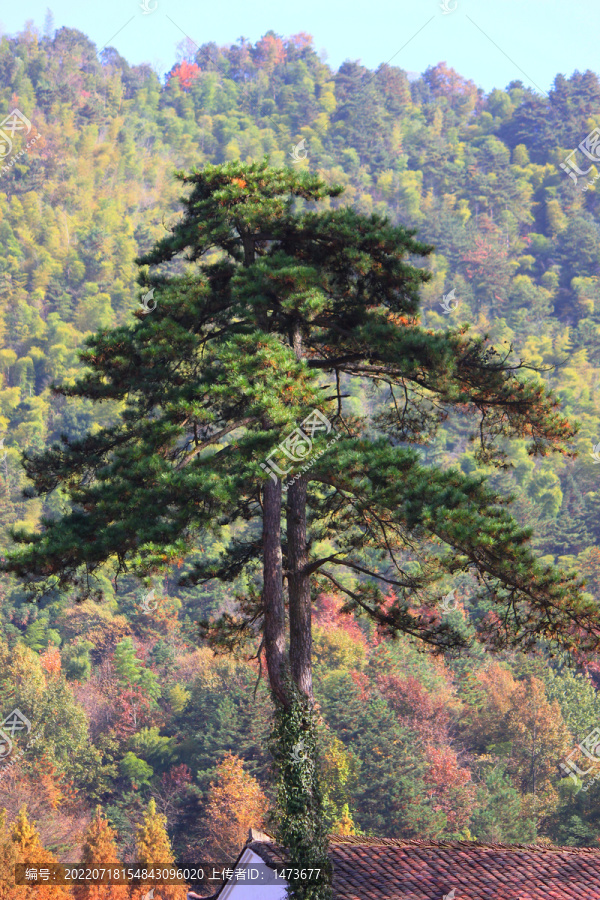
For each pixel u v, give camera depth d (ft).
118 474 197.06
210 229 219.41
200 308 214.48
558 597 177.99
